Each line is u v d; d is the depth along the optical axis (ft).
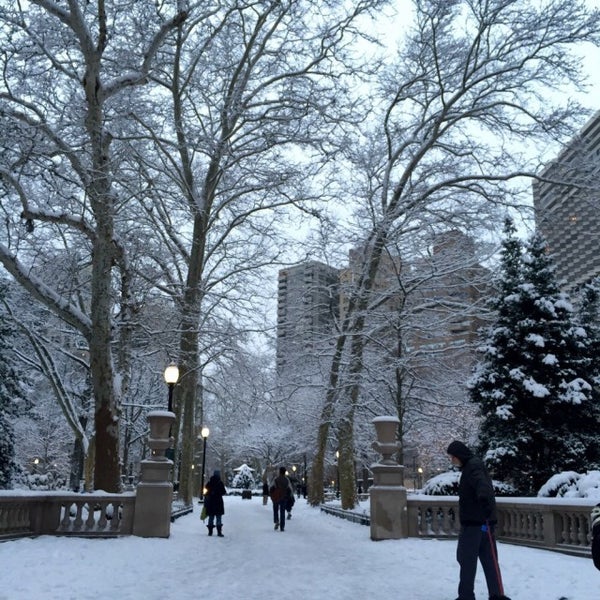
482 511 19.62
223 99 81.71
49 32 62.69
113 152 69.82
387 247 75.72
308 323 88.22
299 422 115.55
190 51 80.43
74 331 86.28
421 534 44.78
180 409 88.74
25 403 94.68
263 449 193.47
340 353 79.82
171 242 94.68
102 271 54.54
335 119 75.51
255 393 95.20
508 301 72.90
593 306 83.56
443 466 147.43
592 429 70.33
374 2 74.18
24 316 84.69
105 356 53.42
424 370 82.43
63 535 41.60
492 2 76.13
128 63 65.77
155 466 44.80
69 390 96.17
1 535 36.86
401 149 80.89
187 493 87.15
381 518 44.62
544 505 37.17
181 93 75.20
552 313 70.85
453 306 77.87
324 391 90.43
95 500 42.83
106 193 55.62
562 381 68.95
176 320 86.17
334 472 211.41
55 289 77.25
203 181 92.53
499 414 68.39
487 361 74.54
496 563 19.63
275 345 93.61
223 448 214.69
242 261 93.86
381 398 84.64
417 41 80.48
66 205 62.03
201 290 81.76
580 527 34.53
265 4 74.54
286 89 80.69
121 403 55.83
